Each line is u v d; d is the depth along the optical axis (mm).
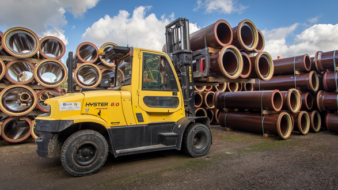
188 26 5371
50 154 3494
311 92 8156
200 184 3201
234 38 5887
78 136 3520
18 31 5996
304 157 4535
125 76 4523
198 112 9594
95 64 7512
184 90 5090
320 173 3617
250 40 6316
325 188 3049
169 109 4535
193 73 5613
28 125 6578
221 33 6195
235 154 4809
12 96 6383
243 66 6168
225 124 7996
